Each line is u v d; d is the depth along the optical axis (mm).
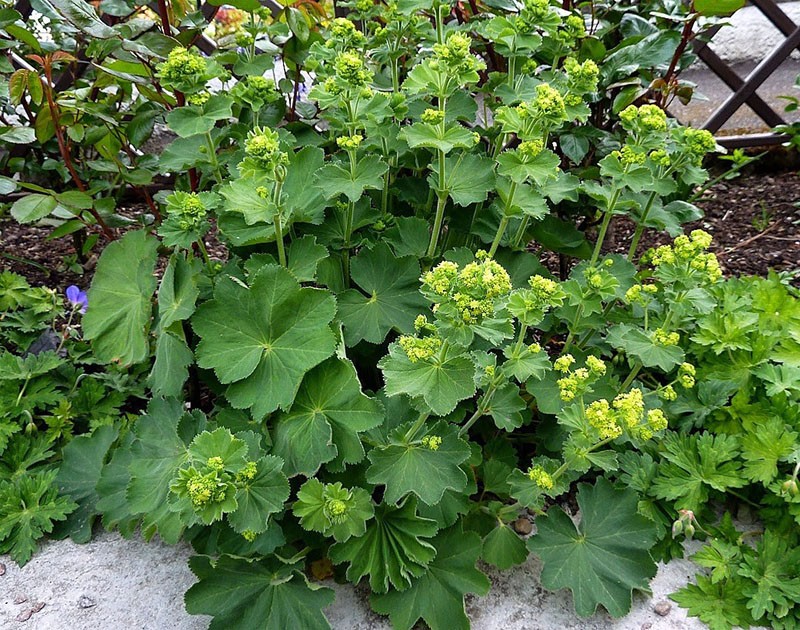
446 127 438
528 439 483
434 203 508
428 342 343
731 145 889
